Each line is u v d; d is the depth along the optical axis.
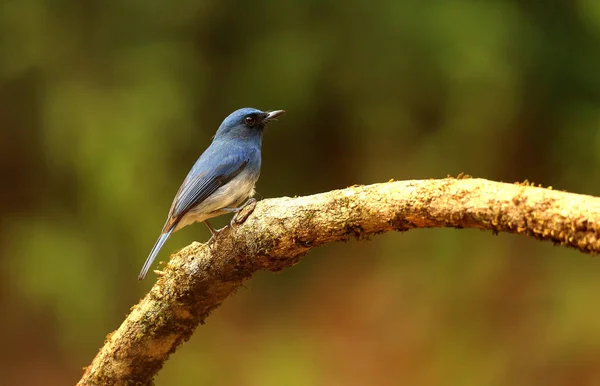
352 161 13.94
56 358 13.05
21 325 13.29
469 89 12.79
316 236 5.34
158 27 13.52
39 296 13.16
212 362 12.61
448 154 13.10
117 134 12.91
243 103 13.65
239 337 13.06
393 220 4.96
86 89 13.30
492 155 13.15
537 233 4.35
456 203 4.63
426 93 13.23
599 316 12.01
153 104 12.99
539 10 13.33
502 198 4.46
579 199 4.23
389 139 13.51
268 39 13.55
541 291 12.54
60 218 13.51
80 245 13.18
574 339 11.93
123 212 12.93
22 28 13.38
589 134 13.20
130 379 6.50
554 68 13.31
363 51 13.36
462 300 12.73
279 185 14.10
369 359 12.38
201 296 6.09
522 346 12.07
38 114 13.62
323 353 12.54
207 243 5.96
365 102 13.46
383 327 12.77
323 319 13.15
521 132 13.30
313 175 14.08
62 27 13.47
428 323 12.65
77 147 13.04
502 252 12.88
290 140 13.96
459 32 12.72
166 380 12.40
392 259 13.36
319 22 13.45
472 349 12.23
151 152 12.95
